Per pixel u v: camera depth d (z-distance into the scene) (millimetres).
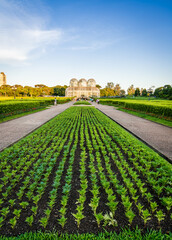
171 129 11633
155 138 9102
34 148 7156
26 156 6367
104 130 11016
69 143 7801
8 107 17797
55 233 2826
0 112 16078
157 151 7074
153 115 18266
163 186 4266
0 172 5141
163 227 3010
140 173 5164
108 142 8086
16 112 19797
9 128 11352
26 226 3020
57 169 5387
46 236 2592
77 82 127688
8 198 3859
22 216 3275
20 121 14422
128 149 7348
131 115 19938
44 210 3375
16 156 6477
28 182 4477
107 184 4039
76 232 2893
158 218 3055
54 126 12086
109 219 3168
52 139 9031
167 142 8359
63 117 16938
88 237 2582
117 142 8352
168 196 3963
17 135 9367
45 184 4152
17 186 4379
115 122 15117
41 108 28359
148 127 12297
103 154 6648
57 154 6312
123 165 5684
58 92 134625
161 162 5547
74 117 17094
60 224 3068
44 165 5336
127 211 3154
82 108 29188
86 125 12922
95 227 3012
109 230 2943
